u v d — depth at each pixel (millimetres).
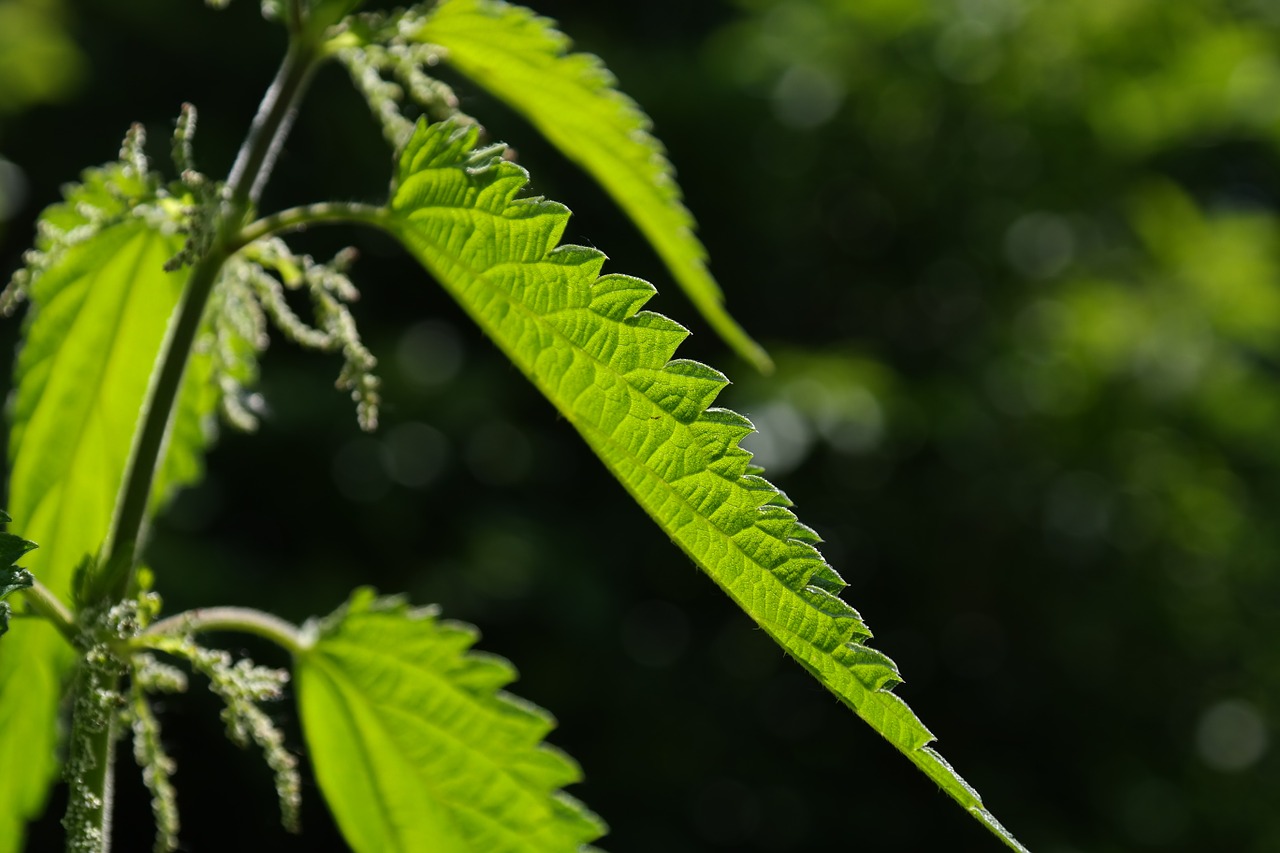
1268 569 9680
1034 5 8734
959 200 9602
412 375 9500
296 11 1604
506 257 1229
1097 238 9672
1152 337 8898
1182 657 9688
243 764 8641
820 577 1056
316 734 1784
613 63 10109
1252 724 9633
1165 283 9211
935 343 9836
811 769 9750
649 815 9438
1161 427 9188
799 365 8883
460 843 1797
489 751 1750
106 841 1410
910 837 9414
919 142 9625
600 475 10383
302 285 1688
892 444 9234
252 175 1539
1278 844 8992
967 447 9164
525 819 1765
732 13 12219
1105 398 9016
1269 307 8961
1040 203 9438
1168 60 8703
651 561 10242
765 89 9875
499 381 10023
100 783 1405
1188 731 9617
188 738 8680
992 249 9539
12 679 1831
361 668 1732
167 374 1497
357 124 9867
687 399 1124
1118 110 9039
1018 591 9453
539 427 10312
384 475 9406
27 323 1779
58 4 10195
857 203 10258
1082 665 9539
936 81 9086
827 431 8531
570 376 1182
